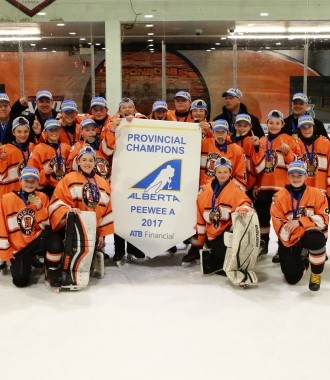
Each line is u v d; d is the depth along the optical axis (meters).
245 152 5.00
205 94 9.91
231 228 4.26
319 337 3.18
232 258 4.11
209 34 9.54
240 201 4.30
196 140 4.70
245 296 3.91
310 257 3.90
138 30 9.45
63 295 3.95
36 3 9.12
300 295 3.94
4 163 4.74
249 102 9.91
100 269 4.35
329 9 9.00
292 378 2.68
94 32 9.50
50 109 5.23
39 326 3.36
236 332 3.25
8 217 4.11
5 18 9.20
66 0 9.09
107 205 4.40
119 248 4.81
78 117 5.19
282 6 9.01
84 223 4.04
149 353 2.96
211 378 2.68
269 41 9.55
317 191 4.18
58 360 2.88
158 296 3.92
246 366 2.80
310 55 9.55
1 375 2.72
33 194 4.20
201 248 4.61
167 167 4.70
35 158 4.65
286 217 4.16
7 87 9.91
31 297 3.91
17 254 4.11
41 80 9.88
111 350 3.00
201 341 3.12
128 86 9.80
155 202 4.71
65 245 4.01
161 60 9.71
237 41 9.60
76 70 9.82
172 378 2.68
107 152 4.73
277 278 4.38
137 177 4.71
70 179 4.26
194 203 4.70
